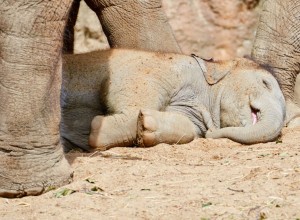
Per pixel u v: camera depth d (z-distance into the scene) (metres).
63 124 13.16
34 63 10.08
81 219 9.17
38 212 9.47
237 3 20.81
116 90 13.18
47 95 10.21
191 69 13.69
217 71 13.86
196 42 20.59
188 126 13.05
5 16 9.98
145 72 13.34
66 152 13.12
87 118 13.27
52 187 10.26
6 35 10.01
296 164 10.89
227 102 13.71
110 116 12.88
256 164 11.13
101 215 9.27
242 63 14.01
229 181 10.35
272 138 13.19
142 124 12.66
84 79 13.29
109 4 14.38
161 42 14.42
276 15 15.19
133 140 12.85
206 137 13.53
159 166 11.19
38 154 10.20
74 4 15.30
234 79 13.79
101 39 20.30
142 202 9.63
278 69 15.21
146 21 14.38
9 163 10.09
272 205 9.32
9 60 10.02
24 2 9.99
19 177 10.10
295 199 9.47
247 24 20.81
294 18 15.16
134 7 14.34
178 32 20.53
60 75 10.37
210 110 13.82
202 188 10.08
